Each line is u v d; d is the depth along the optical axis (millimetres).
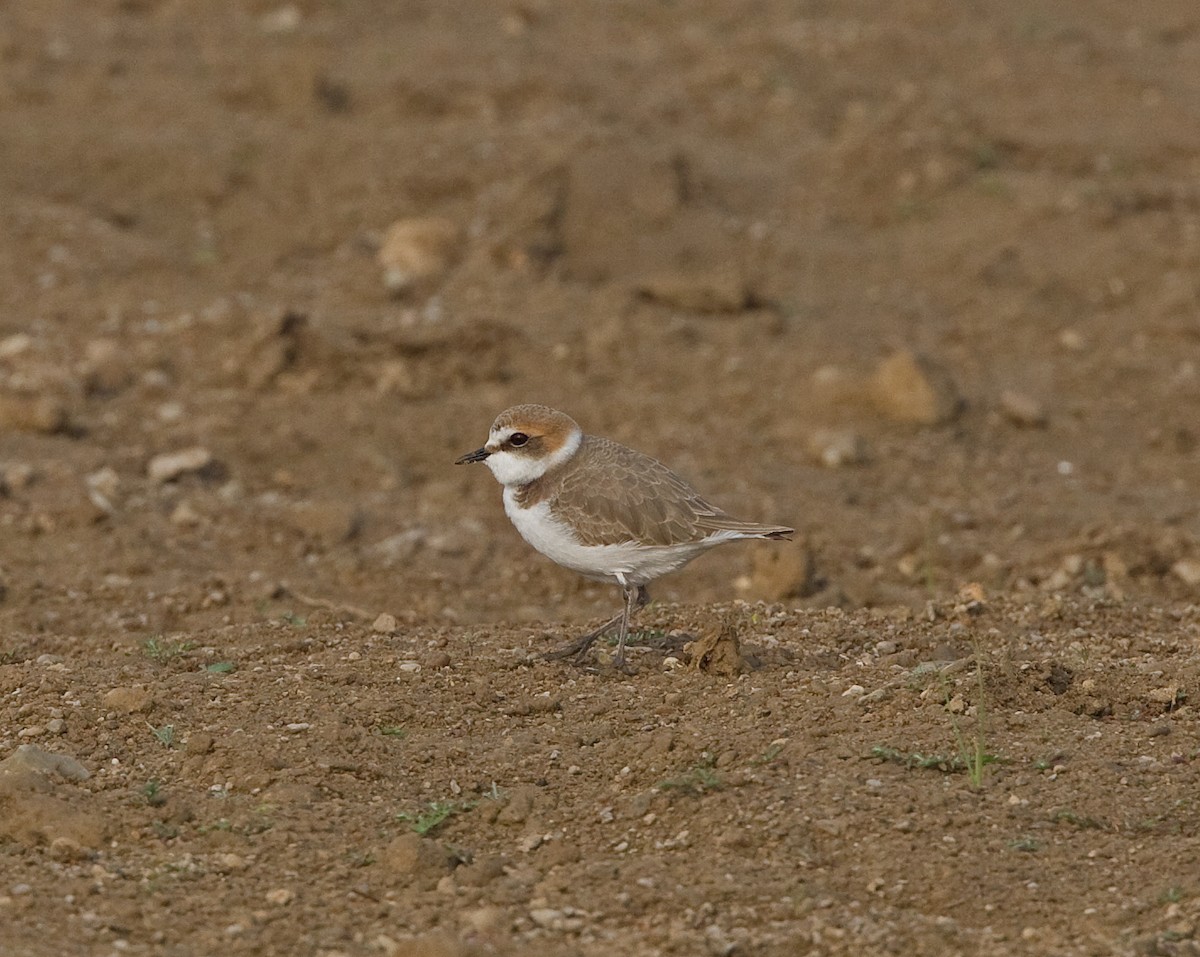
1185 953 8367
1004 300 23094
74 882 9125
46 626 14266
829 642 12602
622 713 11188
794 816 9594
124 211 24344
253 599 14961
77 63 27906
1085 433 19953
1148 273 23438
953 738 10438
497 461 12211
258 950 8562
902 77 30484
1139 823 9547
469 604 15375
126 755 10680
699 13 33156
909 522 17172
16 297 21688
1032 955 8453
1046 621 13344
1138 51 32750
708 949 8516
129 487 17484
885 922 8742
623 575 12039
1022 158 26953
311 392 19984
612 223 24125
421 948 8211
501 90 27531
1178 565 15578
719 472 18406
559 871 9312
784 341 21625
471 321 20828
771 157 27188
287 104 26953
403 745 10742
